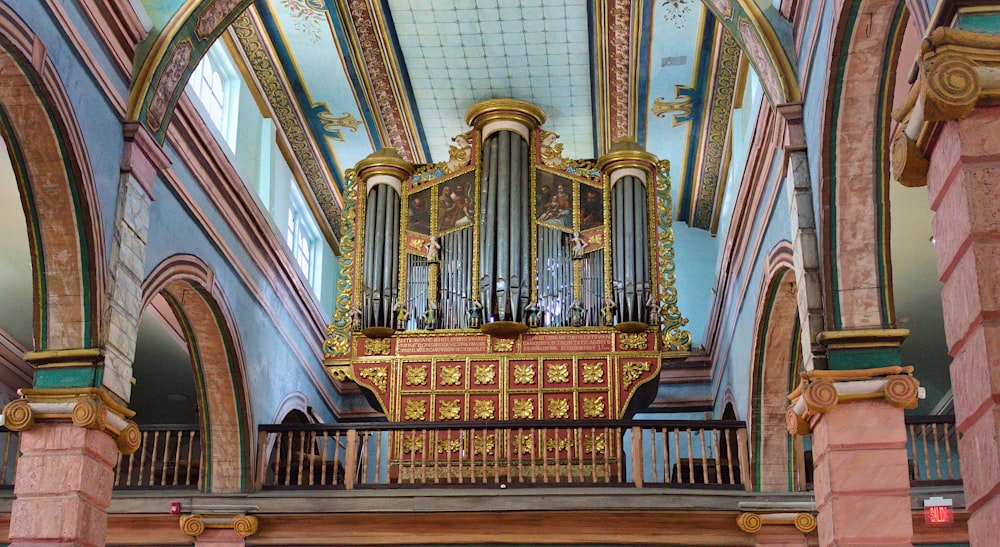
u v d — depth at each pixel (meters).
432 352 15.53
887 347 9.79
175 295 13.91
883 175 9.99
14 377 16.59
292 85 16.91
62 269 10.30
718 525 13.95
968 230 5.72
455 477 14.90
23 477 9.89
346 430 14.82
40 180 10.05
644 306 15.41
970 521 5.75
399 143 18.44
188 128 13.25
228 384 14.68
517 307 15.43
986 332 5.59
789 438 14.24
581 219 16.03
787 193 11.49
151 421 20.58
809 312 10.01
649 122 17.42
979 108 5.88
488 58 16.47
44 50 9.44
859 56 9.48
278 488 14.60
